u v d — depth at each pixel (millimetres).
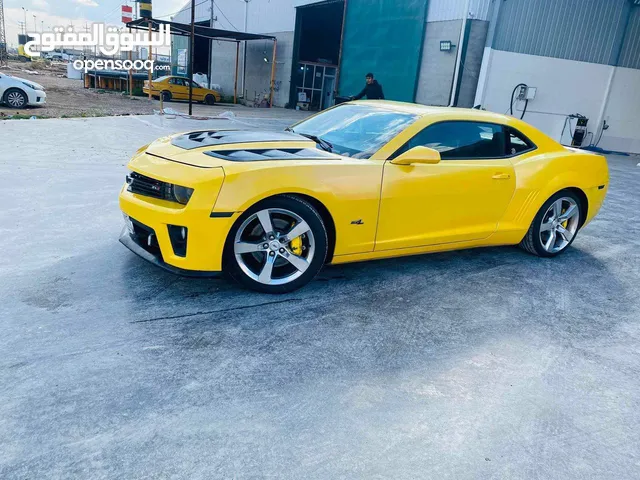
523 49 14719
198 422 2207
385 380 2650
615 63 15648
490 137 4285
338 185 3400
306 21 26203
